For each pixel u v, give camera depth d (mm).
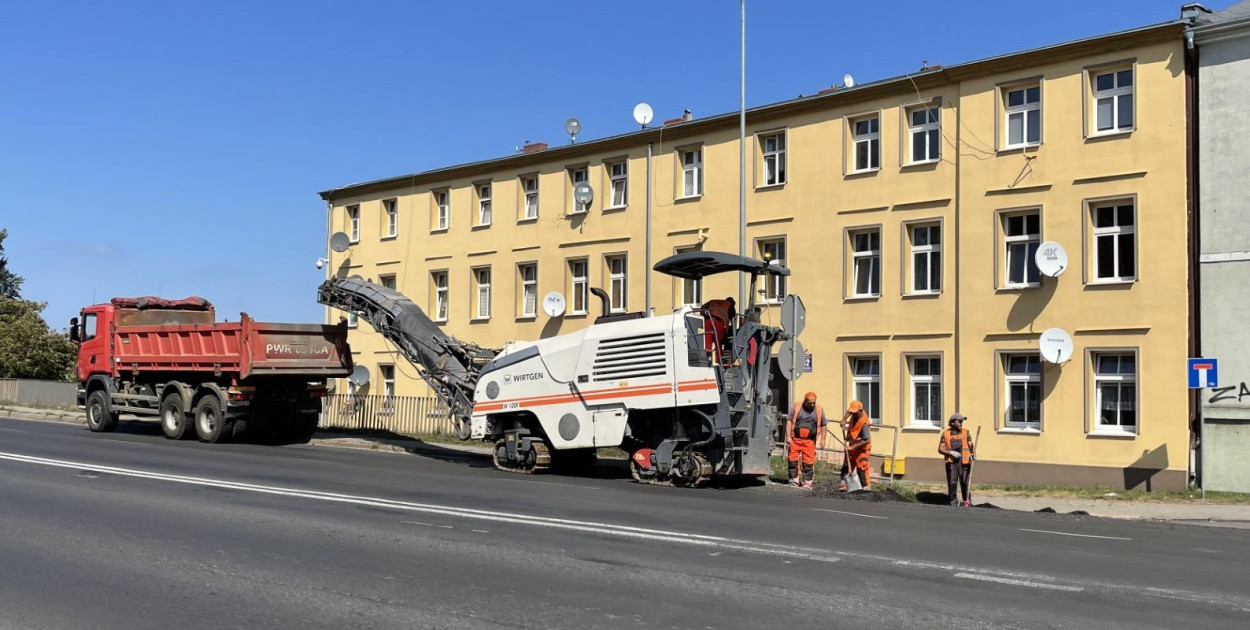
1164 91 21031
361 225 38125
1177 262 20625
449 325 34781
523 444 18906
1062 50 22141
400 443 26906
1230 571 9672
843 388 25125
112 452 20438
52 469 16578
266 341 23859
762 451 17531
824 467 22281
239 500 13344
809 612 7461
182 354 25109
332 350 25250
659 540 10656
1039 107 22844
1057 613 7551
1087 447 21469
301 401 25500
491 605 7602
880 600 7887
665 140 29172
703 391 16844
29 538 10281
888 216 24734
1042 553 10500
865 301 24938
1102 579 8984
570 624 7051
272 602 7664
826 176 25828
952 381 23531
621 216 30109
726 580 8586
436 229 35406
